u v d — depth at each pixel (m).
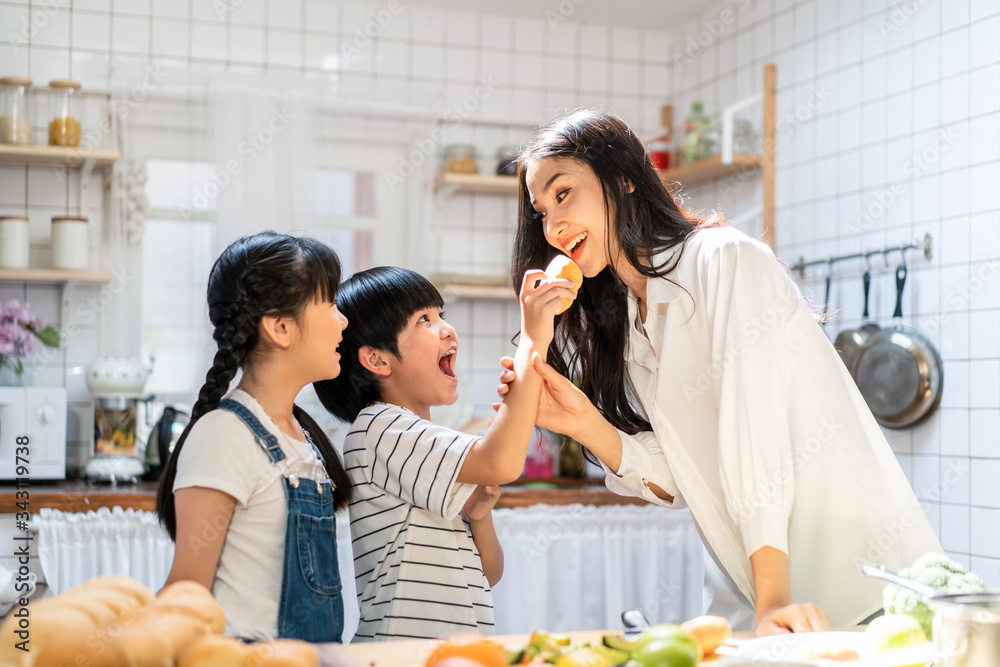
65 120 2.77
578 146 1.28
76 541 2.38
